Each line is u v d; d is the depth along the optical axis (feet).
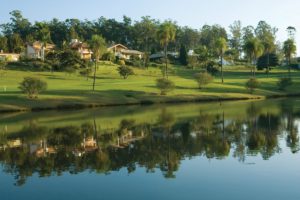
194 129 158.40
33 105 255.70
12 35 620.90
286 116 195.21
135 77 432.66
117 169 94.99
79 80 394.11
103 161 103.60
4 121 192.44
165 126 168.66
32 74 416.67
